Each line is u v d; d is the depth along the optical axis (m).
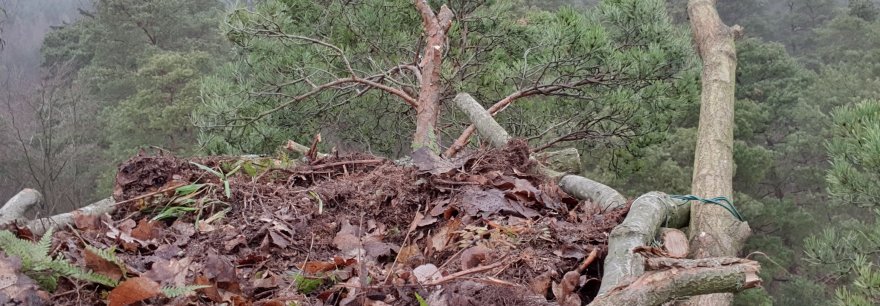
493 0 6.46
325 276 1.92
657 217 2.13
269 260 2.11
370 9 6.27
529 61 5.95
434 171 2.65
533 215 2.42
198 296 1.71
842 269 4.57
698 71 5.81
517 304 1.63
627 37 5.98
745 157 17.75
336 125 7.12
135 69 25.03
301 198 2.59
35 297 1.50
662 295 1.52
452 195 2.57
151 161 2.71
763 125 20.03
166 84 18.66
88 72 24.12
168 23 25.06
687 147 16.45
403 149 8.16
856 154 3.84
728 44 4.62
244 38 5.93
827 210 19.73
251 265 2.06
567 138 6.18
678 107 5.65
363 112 7.12
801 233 18.22
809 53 31.80
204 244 2.16
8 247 1.59
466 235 2.19
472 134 5.24
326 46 6.18
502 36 6.58
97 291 1.68
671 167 15.75
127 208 2.56
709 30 4.83
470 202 2.44
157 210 2.54
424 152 2.82
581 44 5.21
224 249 2.15
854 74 22.30
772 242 17.19
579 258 1.98
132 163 2.68
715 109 3.97
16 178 16.62
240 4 5.80
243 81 6.30
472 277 1.80
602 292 1.63
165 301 1.64
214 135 5.97
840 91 20.77
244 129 5.96
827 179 4.16
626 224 1.93
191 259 1.96
